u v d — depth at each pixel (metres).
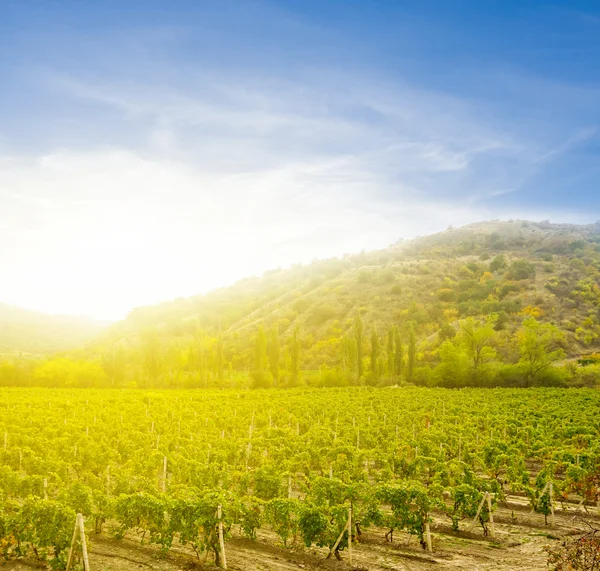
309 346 139.62
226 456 25.70
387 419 39.88
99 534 17.00
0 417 39.75
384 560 14.59
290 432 33.09
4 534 14.92
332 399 56.00
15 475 20.39
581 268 171.50
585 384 83.75
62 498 16.97
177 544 16.30
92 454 25.78
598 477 18.70
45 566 14.61
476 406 48.44
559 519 18.77
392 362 93.31
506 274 168.25
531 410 43.72
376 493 16.02
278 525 15.34
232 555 15.15
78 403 53.66
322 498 16.67
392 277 171.88
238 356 133.88
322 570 13.98
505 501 20.45
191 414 43.00
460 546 15.83
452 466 21.25
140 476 20.72
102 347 174.25
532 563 14.18
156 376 96.56
